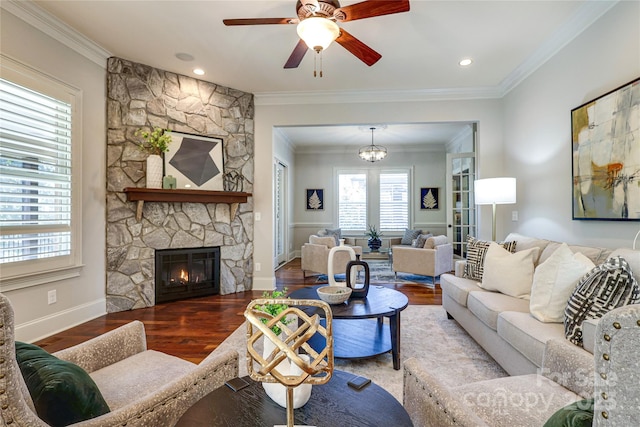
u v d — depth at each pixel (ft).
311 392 3.43
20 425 2.25
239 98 14.53
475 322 8.14
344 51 10.76
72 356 4.08
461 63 11.65
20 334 8.56
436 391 3.31
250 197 14.94
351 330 9.12
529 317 6.20
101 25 9.43
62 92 9.67
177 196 12.42
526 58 11.25
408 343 8.66
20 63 8.47
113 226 11.44
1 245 8.14
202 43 10.44
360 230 26.78
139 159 12.01
